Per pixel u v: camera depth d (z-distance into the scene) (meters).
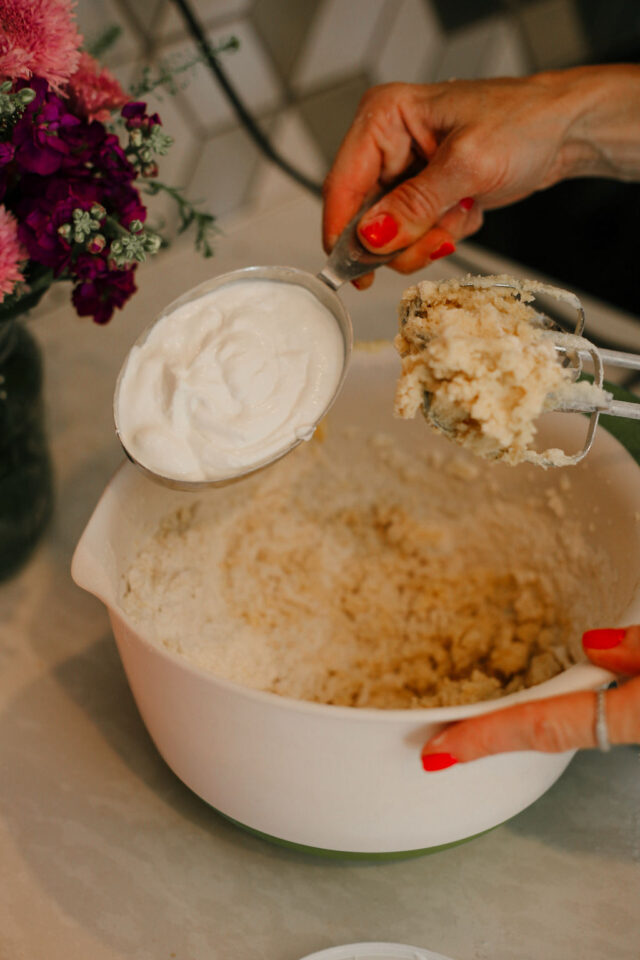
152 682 0.53
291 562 0.81
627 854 0.63
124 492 0.64
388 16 1.18
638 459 0.65
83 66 0.69
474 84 0.79
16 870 0.62
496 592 0.79
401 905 0.60
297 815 0.55
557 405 0.54
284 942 0.58
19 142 0.60
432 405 0.55
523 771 0.55
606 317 1.05
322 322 0.63
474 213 0.85
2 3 0.59
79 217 0.61
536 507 0.75
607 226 1.19
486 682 0.71
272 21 1.09
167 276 1.13
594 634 0.51
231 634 0.73
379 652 0.77
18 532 0.83
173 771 0.64
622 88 0.80
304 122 1.20
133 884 0.61
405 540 0.83
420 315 0.60
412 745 0.49
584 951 0.58
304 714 0.47
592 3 1.34
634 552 0.60
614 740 0.49
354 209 0.81
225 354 0.59
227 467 0.56
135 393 0.58
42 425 0.87
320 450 0.82
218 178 1.17
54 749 0.70
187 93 1.08
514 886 0.61
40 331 1.09
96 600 0.82
